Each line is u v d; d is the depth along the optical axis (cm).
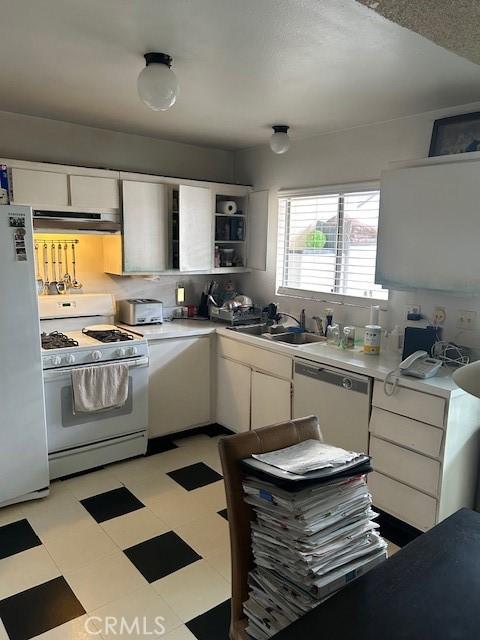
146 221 350
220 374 371
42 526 252
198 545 239
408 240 267
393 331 295
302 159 363
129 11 168
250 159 410
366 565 128
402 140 296
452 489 233
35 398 270
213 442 362
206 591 207
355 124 316
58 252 347
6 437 262
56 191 309
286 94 257
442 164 251
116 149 361
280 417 317
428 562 125
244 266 417
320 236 358
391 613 107
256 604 133
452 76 224
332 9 163
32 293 263
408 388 235
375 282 289
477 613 107
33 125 323
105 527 253
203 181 377
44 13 170
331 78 230
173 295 410
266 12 167
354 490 131
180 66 219
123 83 248
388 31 178
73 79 243
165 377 347
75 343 306
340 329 327
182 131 353
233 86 245
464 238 243
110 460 320
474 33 126
